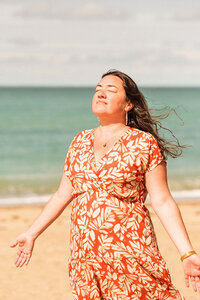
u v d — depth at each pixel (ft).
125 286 10.03
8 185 59.41
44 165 78.33
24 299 19.63
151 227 10.32
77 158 10.52
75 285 10.43
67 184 11.01
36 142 106.01
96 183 10.16
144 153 10.14
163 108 11.59
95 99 10.73
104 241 10.01
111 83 10.66
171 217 10.11
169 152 11.02
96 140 10.62
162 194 10.28
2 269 23.75
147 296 10.07
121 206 10.10
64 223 34.83
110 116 10.59
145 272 9.99
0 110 191.11
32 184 60.34
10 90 469.16
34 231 11.07
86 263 10.23
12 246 11.10
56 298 19.80
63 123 149.59
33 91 457.68
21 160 83.25
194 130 128.98
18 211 42.01
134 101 10.94
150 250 10.08
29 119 156.04
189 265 9.71
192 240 30.07
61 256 26.25
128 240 9.99
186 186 58.80
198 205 44.68
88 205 10.19
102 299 10.28
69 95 355.56
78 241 10.30
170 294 10.19
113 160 10.12
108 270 10.07
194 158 81.41
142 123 11.09
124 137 10.34
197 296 19.65
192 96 396.78
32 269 23.80
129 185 10.13
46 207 11.16
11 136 114.93
